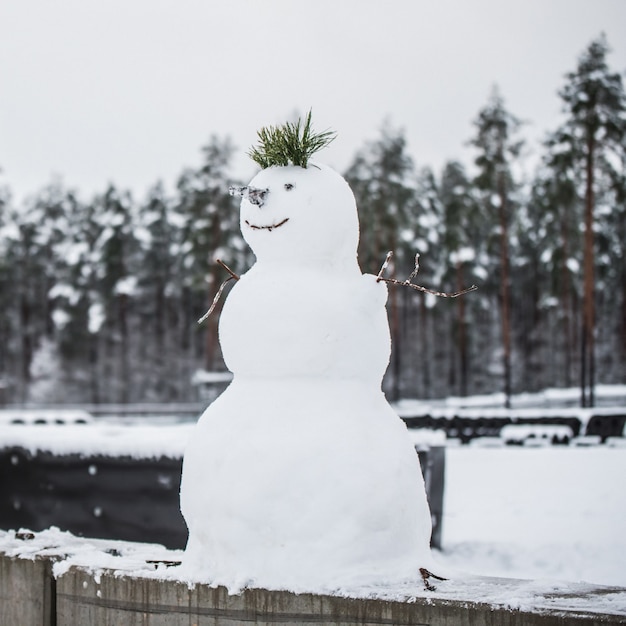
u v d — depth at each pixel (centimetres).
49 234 5516
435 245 4647
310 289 380
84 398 5066
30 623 410
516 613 320
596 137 3023
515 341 5441
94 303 4712
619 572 865
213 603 362
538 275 5112
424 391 5125
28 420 2320
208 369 4009
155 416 3478
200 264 4012
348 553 355
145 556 420
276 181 395
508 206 3684
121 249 4706
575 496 1131
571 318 4659
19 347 5494
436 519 909
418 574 364
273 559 358
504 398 3484
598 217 3756
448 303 4319
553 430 1897
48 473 823
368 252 3900
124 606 380
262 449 364
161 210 5244
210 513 370
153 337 5284
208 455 375
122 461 802
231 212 4041
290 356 374
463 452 1508
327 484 358
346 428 368
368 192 3897
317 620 346
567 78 3075
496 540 966
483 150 3497
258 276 392
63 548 436
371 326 388
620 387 3391
